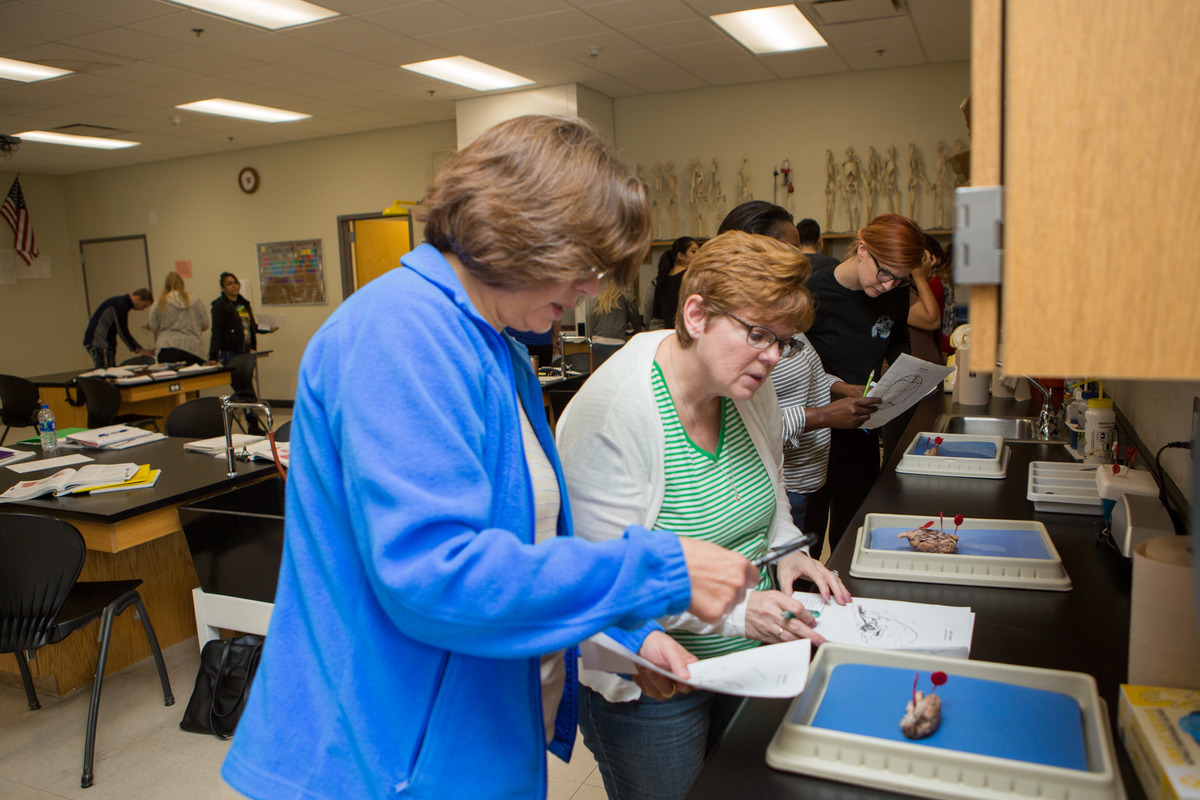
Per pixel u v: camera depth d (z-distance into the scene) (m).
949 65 6.41
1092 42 0.44
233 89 6.47
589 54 5.95
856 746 0.78
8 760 2.31
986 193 0.48
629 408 1.10
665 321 4.95
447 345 0.72
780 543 1.29
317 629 0.76
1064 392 2.59
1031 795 0.72
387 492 0.66
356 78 6.32
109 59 5.54
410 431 0.67
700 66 6.40
